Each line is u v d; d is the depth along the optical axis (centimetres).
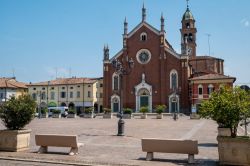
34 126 3753
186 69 7512
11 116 1666
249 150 1277
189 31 9231
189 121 4859
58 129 3269
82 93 9288
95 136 2528
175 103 7519
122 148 1853
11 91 9256
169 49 7681
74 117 6594
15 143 1648
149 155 1474
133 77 7881
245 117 1358
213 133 2877
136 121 4841
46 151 1653
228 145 1312
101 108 9406
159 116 5866
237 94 1377
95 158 1501
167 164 1363
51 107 8769
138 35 7950
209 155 1627
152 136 2584
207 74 7956
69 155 1570
